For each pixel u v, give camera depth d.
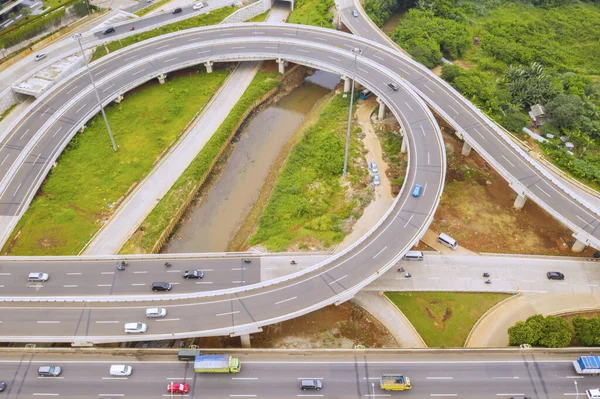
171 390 68.62
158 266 85.81
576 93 125.12
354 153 112.12
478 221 97.50
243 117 122.94
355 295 86.31
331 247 92.12
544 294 85.94
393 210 92.19
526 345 74.81
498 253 92.06
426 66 133.62
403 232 88.25
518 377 71.62
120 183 102.00
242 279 84.50
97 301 77.94
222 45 135.25
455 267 89.88
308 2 158.25
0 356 72.69
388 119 121.19
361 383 70.50
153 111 118.94
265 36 139.62
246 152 115.94
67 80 121.19
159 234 94.44
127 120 116.19
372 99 127.81
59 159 105.44
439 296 85.88
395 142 115.00
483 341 79.69
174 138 112.44
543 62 140.38
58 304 77.81
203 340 79.81
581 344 76.69
